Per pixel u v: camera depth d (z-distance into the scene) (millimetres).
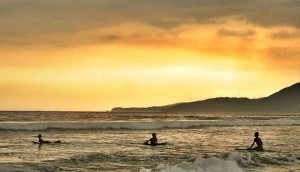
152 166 21766
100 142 36125
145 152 28578
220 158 22297
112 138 40656
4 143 34312
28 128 49375
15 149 29875
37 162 22672
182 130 55469
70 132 47375
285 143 37625
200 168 19469
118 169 20578
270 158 25250
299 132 54500
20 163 21969
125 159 24297
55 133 45750
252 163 23188
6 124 48938
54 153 27594
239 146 34469
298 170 21516
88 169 20406
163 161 23797
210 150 30844
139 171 19438
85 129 52156
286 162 24109
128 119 96125
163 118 106438
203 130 56094
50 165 21266
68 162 22500
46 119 84625
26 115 112062
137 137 42250
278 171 21016
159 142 37219
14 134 43469
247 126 69250
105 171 19906
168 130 55031
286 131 56562
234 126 68125
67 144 34000
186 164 20047
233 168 20516
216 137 44188
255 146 34531
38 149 30031
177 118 108438
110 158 24484
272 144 36531
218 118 113438
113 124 56000
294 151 30328
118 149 30531
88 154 25875
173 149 31203
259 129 60719
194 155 27062
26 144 33656
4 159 24141
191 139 41250
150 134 46812
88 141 37000
